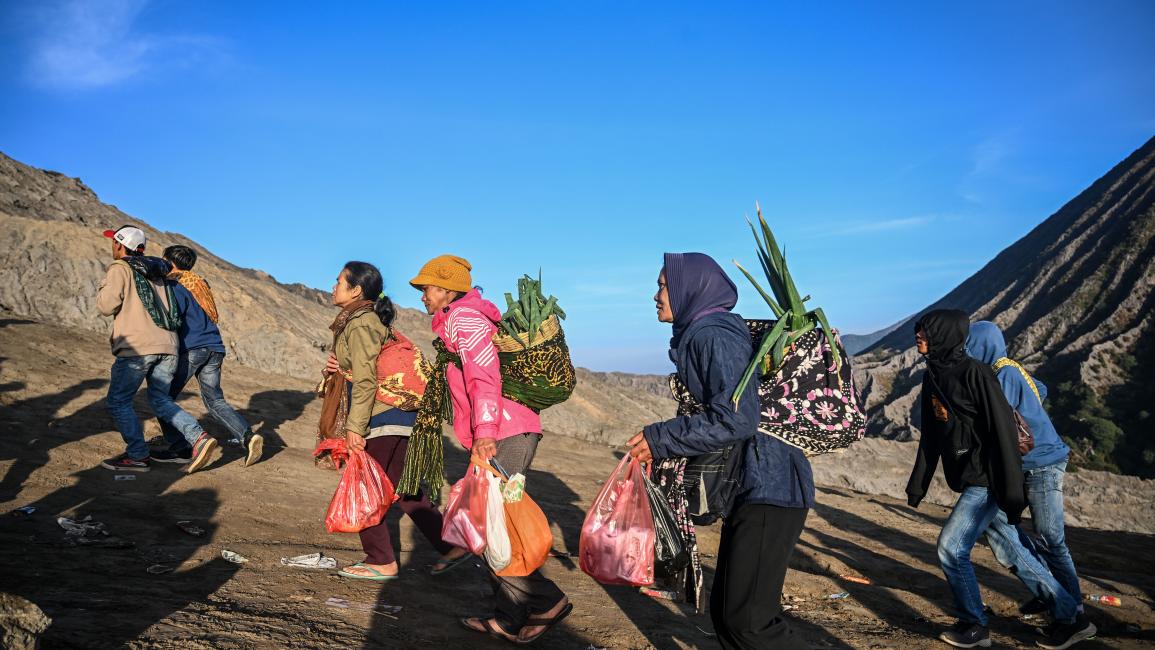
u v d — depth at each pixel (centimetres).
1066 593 473
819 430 285
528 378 365
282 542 500
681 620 453
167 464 664
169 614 321
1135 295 13238
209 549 454
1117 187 17375
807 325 299
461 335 353
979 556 721
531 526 349
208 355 671
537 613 360
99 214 1658
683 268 301
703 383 286
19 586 338
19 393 780
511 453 366
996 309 16538
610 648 386
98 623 297
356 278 433
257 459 701
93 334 1142
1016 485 426
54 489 541
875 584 628
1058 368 12662
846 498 1040
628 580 320
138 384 626
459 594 437
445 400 382
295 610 359
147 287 624
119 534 462
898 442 1357
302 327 1491
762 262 314
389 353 438
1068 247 16238
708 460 293
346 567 447
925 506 1051
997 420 431
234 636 307
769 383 292
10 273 1166
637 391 2105
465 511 346
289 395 1076
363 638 333
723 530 295
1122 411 10931
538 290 379
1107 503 1199
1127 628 565
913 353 15038
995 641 485
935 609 555
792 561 686
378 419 437
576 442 1268
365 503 419
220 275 1464
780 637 280
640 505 321
